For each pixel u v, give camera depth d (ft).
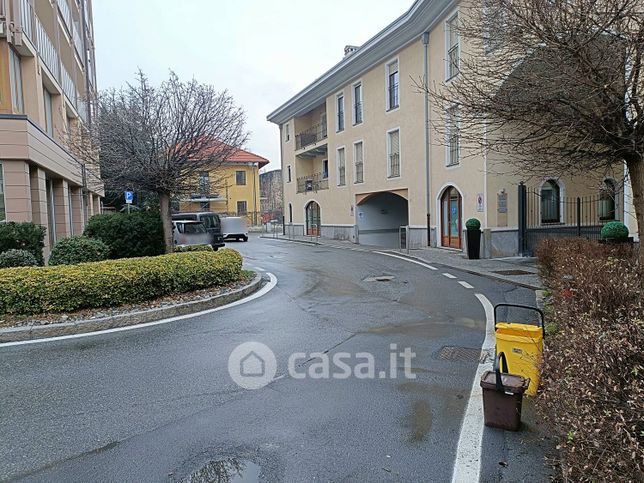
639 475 6.63
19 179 38.86
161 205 37.58
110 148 32.96
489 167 47.37
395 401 13.51
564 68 17.78
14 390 14.83
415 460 10.38
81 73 83.25
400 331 21.25
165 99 33.60
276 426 12.12
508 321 22.48
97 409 13.34
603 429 7.15
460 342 19.38
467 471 9.91
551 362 10.03
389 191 68.80
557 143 20.95
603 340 8.38
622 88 17.80
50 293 23.11
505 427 11.60
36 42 45.29
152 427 12.21
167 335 21.04
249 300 29.01
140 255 38.47
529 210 49.29
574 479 8.22
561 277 19.03
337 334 20.86
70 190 64.03
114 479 9.89
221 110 35.40
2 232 32.53
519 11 18.34
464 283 34.24
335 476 9.84
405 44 62.80
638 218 19.97
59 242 31.99
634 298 12.16
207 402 13.69
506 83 20.04
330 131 85.81
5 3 39.86
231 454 10.80
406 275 38.81
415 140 62.13
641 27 16.31
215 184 42.91
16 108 42.65
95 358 17.89
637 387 7.14
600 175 40.60
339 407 13.17
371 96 72.33
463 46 48.34
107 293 24.58
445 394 13.97
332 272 41.45
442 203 57.82
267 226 140.87
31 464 10.55
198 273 28.96
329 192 87.30
